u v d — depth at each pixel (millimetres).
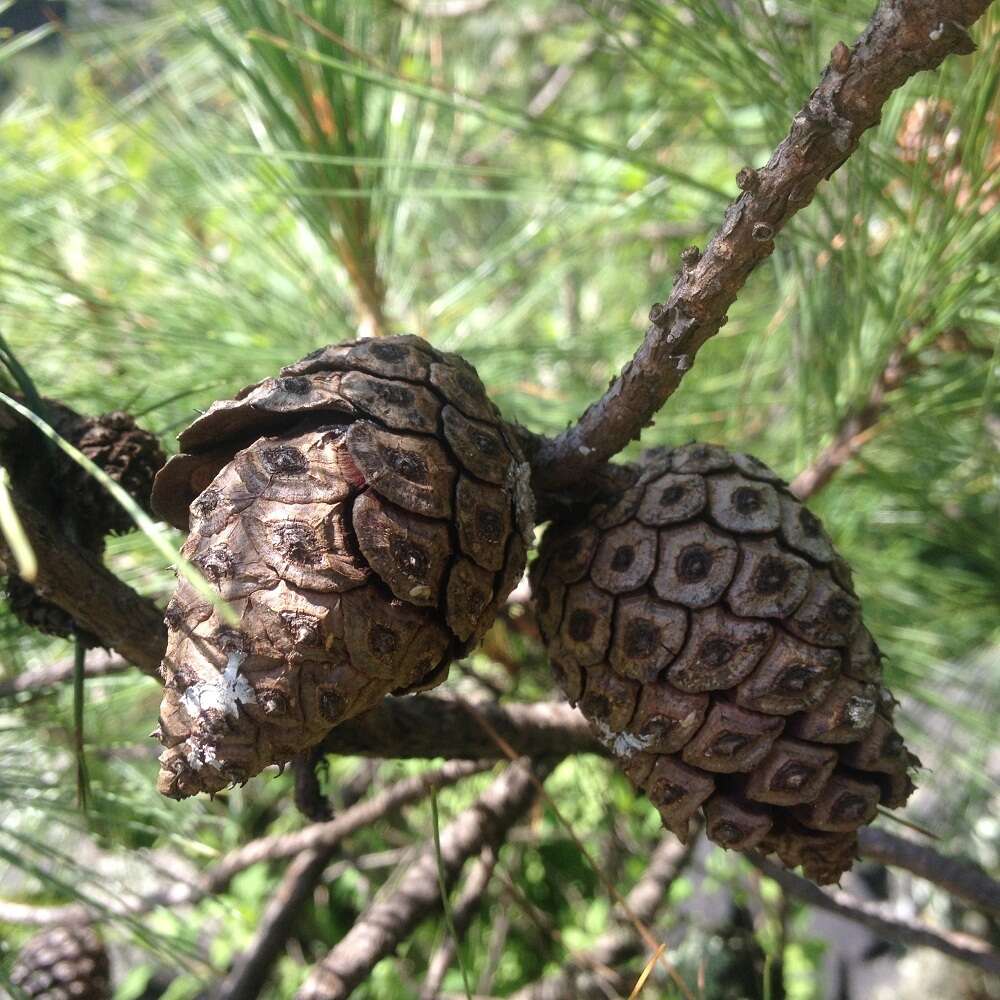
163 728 155
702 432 377
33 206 318
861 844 264
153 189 352
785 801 176
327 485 158
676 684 176
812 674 173
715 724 175
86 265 346
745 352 420
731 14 275
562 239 415
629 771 185
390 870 475
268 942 332
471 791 412
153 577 271
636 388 179
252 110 323
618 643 180
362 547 155
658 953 196
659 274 481
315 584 152
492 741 231
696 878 457
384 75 275
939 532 384
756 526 180
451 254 462
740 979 333
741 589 176
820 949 520
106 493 187
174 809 313
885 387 290
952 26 139
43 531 173
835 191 266
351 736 209
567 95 559
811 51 264
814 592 177
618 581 182
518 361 352
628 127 473
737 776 179
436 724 223
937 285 263
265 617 151
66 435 190
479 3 529
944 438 342
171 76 391
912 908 533
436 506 161
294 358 292
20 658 277
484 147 490
